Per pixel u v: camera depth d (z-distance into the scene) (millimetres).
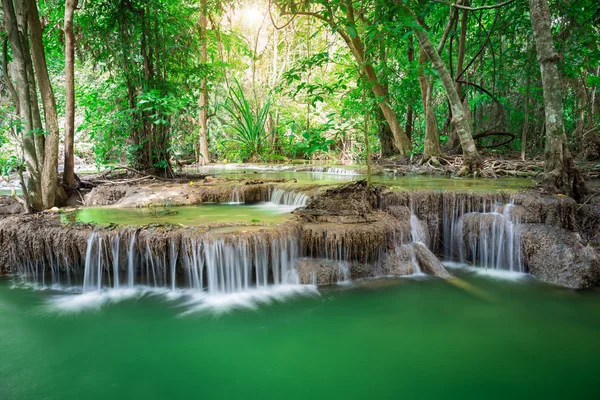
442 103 14234
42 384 3064
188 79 10148
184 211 6293
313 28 17172
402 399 2828
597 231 5391
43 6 8086
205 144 16266
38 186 6352
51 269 5039
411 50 12312
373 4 9852
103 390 3000
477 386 2975
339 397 2869
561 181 5895
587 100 12852
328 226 5184
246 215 5887
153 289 4855
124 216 5781
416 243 5559
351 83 16469
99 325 3998
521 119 13328
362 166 11883
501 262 5504
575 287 4699
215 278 4641
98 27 8094
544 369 3176
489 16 12586
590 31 10172
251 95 18969
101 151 8891
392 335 3756
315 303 4422
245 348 3561
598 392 2879
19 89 5953
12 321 4086
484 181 7695
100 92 9305
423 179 8281
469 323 3967
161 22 8539
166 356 3447
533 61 10812
